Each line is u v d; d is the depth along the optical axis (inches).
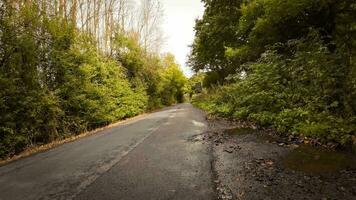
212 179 199.3
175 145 332.5
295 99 378.9
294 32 522.9
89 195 186.7
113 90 910.4
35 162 311.9
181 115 828.0
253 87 471.8
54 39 577.3
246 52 687.7
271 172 203.3
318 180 180.5
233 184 186.4
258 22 535.5
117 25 1201.4
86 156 309.3
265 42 601.0
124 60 1222.9
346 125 265.7
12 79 435.5
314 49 391.9
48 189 205.9
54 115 550.3
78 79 639.8
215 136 374.0
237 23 861.2
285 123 339.3
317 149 254.5
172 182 198.8
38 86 519.2
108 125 786.8
